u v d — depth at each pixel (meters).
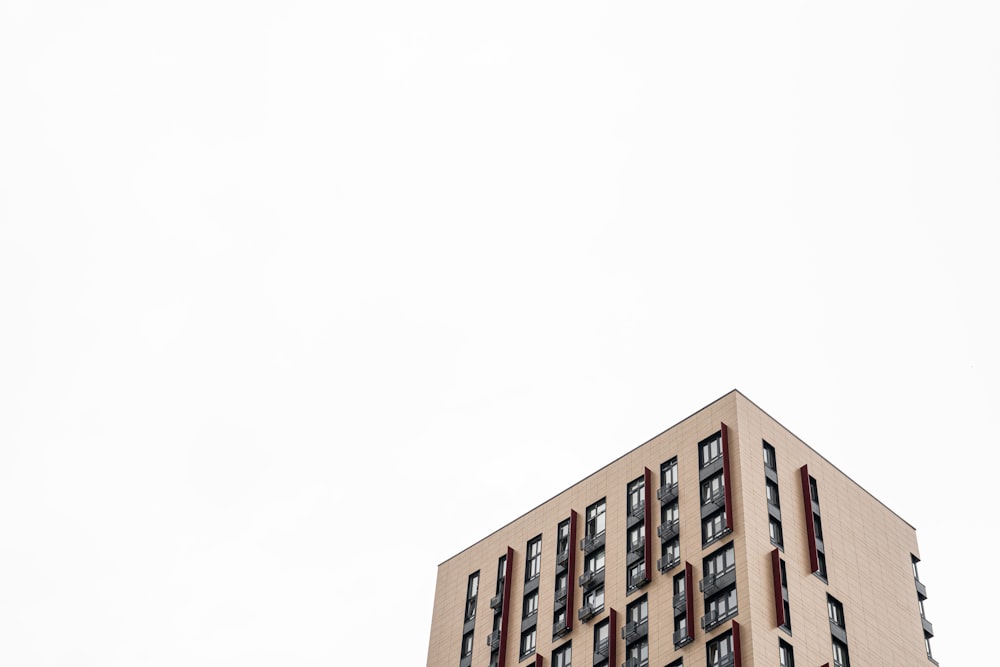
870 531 113.06
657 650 101.06
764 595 98.69
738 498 103.81
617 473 116.62
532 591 115.62
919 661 107.88
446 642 119.88
